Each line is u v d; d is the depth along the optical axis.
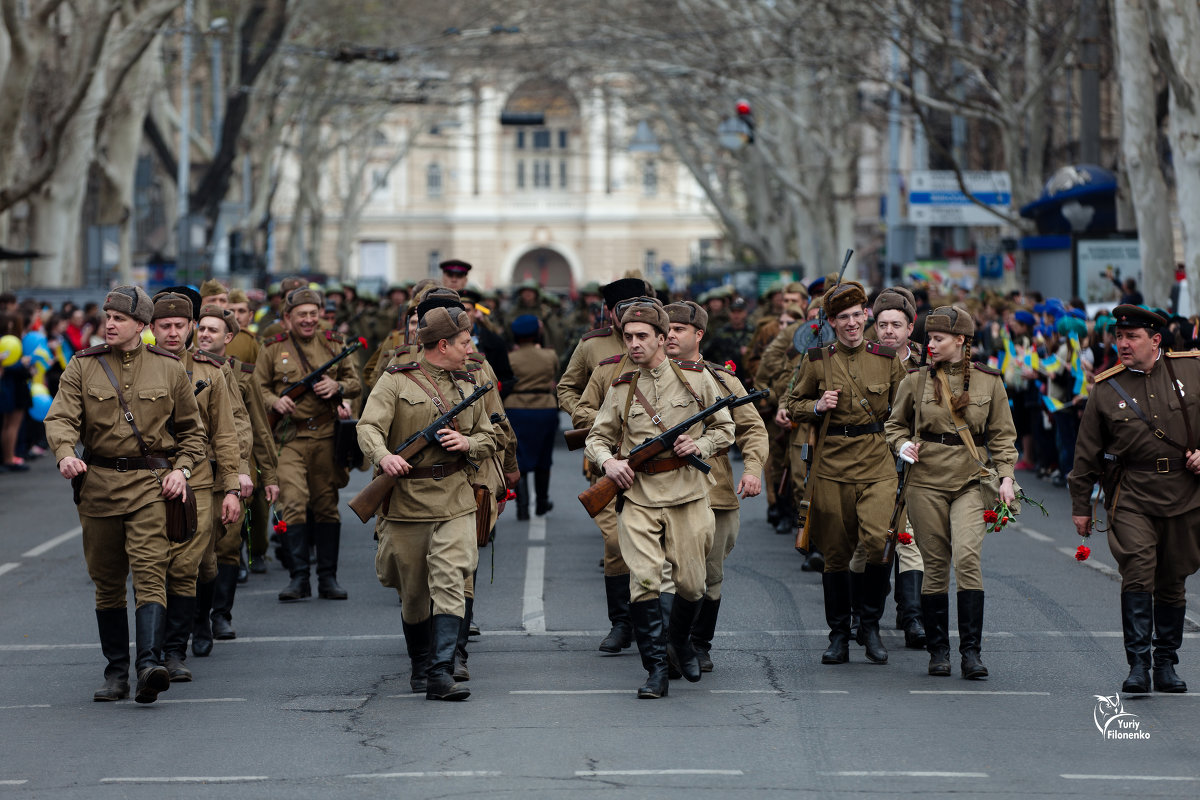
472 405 18.58
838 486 20.20
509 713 17.47
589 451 18.48
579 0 92.31
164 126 100.19
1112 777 14.83
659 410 18.30
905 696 18.27
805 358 20.64
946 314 19.27
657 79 94.50
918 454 19.47
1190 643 21.44
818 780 14.70
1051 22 70.69
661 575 18.55
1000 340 45.00
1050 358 39.97
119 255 81.00
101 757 15.79
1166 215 47.06
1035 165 65.69
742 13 78.44
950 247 109.06
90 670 20.38
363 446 18.03
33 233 70.00
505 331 45.88
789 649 21.08
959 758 15.51
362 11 94.94
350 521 35.59
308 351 25.00
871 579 20.42
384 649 21.38
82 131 69.44
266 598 25.48
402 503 18.14
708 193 108.38
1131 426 18.33
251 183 119.56
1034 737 16.34
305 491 25.16
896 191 84.00
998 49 67.69
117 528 18.16
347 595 25.48
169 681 18.00
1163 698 18.14
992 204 73.88
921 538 19.50
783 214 112.38
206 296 26.00
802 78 82.12
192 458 18.58
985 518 19.05
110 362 18.17
